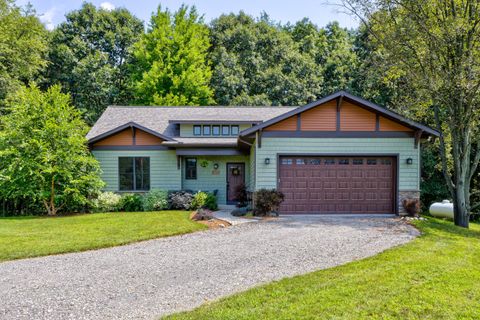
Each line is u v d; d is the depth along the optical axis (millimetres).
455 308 4094
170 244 7859
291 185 12445
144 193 15523
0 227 9820
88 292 4875
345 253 6914
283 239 8273
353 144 12336
